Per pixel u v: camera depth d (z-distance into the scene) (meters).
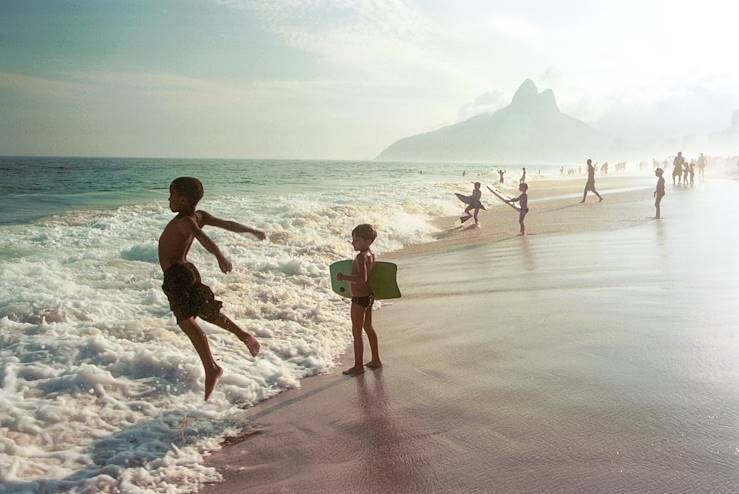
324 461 3.59
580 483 3.09
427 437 3.83
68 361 5.07
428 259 12.30
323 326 6.85
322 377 5.26
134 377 4.89
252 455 3.72
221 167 109.94
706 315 6.49
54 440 3.84
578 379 4.69
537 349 5.58
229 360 5.45
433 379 4.97
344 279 5.19
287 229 14.87
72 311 6.57
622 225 16.86
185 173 71.88
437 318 7.09
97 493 3.20
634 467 3.22
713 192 30.20
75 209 21.33
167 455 3.63
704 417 3.83
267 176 65.94
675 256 10.73
